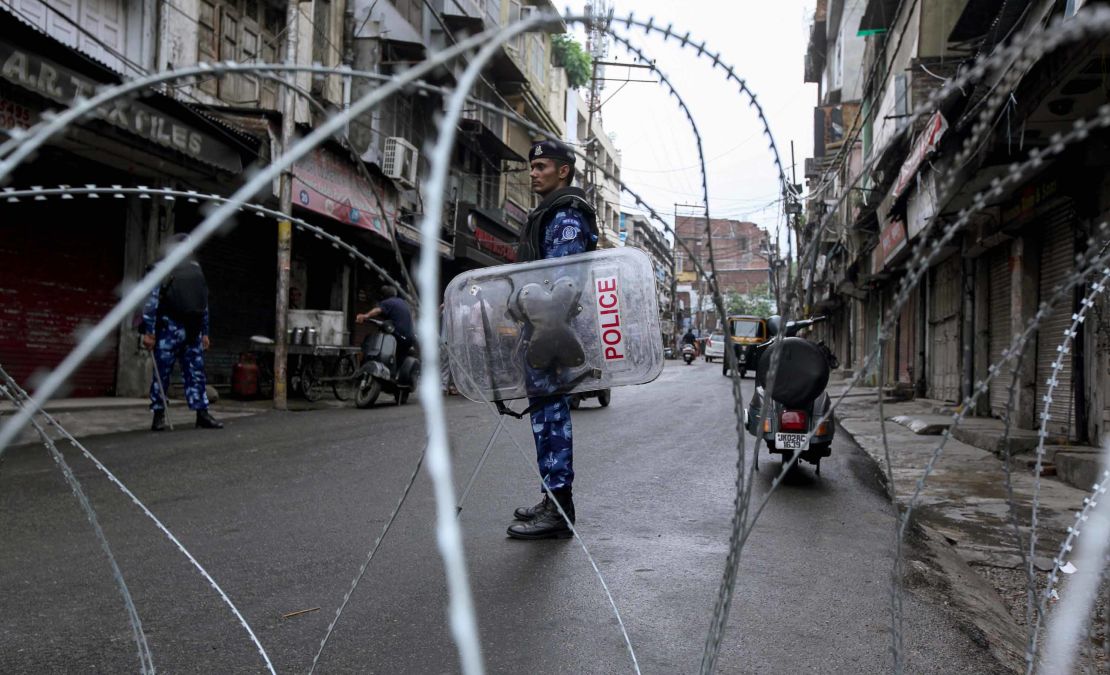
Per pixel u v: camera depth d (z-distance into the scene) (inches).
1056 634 52.1
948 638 98.8
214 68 29.4
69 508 151.9
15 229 343.3
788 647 93.5
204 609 99.8
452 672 82.8
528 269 102.8
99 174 372.5
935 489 217.9
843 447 312.2
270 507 158.9
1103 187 274.1
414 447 246.8
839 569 128.8
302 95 37.6
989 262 437.7
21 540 129.4
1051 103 234.2
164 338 275.9
